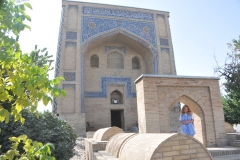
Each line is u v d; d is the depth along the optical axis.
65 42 13.95
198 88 6.89
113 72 15.62
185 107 6.09
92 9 15.11
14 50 1.58
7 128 4.19
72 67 13.67
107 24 15.05
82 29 14.50
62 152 4.79
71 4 14.87
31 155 1.63
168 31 16.28
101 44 15.71
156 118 6.34
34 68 1.58
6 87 1.60
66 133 5.07
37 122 4.56
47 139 4.58
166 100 6.60
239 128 13.65
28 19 1.47
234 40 8.88
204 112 6.70
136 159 2.61
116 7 15.58
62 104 12.93
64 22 14.28
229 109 13.72
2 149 4.10
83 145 8.86
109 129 6.59
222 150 5.43
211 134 6.56
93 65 15.77
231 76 9.26
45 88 1.57
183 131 5.93
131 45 16.16
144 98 6.39
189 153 2.49
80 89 13.40
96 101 14.66
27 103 1.54
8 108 2.72
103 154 4.12
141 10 16.11
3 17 1.37
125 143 3.51
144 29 15.76
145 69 16.42
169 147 2.45
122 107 15.09
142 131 6.43
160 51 15.62
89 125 14.03
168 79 6.70
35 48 5.33
